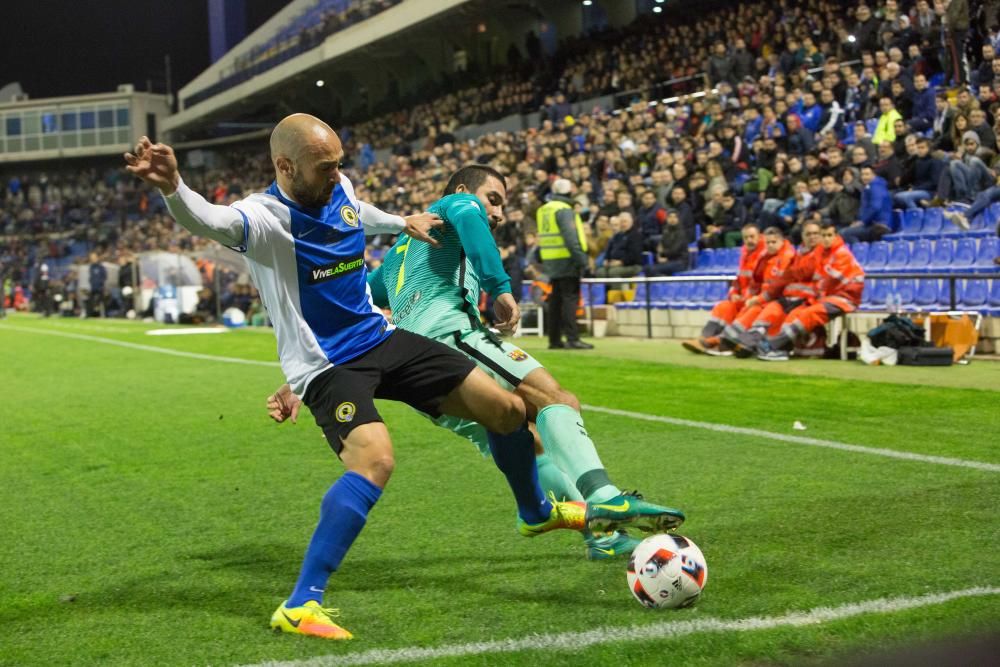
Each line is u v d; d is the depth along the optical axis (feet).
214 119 159.63
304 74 128.88
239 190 142.00
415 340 12.21
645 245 55.72
